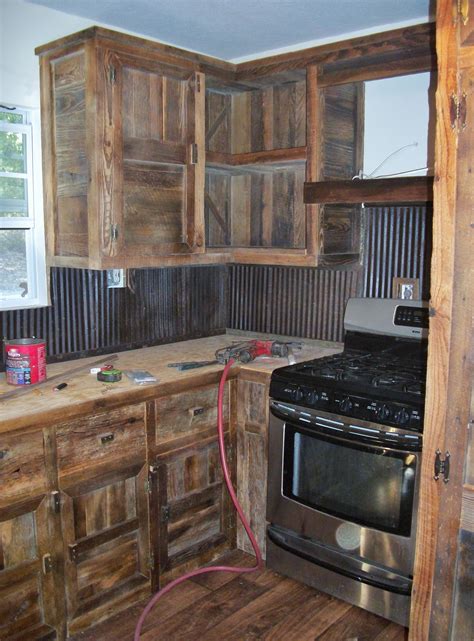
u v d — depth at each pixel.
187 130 2.59
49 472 2.00
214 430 2.59
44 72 2.45
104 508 2.20
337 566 2.32
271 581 2.54
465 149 1.38
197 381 2.46
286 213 2.96
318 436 2.29
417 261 2.70
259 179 3.05
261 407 2.58
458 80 1.38
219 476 2.64
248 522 2.70
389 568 2.19
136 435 2.27
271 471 2.51
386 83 2.73
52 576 2.05
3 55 2.36
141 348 2.96
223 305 3.35
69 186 2.43
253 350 2.73
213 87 2.87
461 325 1.44
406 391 2.15
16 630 1.97
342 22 2.56
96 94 2.26
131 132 2.39
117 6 2.40
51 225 2.52
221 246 2.98
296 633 2.21
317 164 2.61
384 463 2.13
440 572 1.55
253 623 2.27
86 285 2.70
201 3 2.35
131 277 2.87
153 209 2.51
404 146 2.70
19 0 2.37
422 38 2.26
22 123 2.48
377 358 2.67
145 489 2.33
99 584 2.21
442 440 1.50
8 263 2.50
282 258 2.74
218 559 2.68
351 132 2.77
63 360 2.65
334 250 2.72
